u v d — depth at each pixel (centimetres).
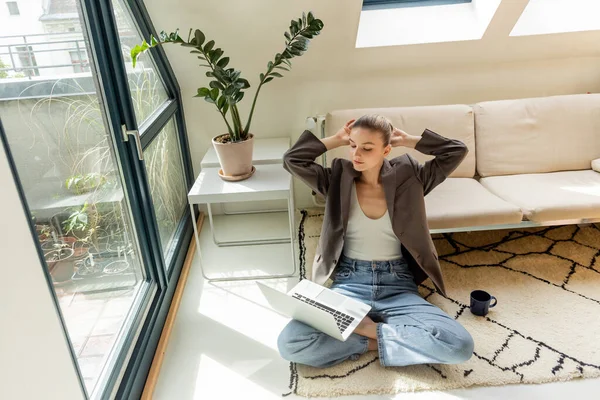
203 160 258
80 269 143
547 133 258
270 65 217
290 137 290
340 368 179
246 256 259
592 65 277
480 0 247
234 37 241
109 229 167
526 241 256
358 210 185
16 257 90
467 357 168
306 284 185
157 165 229
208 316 213
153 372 179
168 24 228
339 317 169
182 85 269
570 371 171
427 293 218
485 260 241
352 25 236
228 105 219
